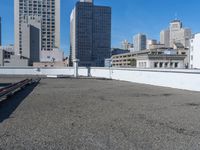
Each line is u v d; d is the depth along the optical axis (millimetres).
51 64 111312
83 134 7805
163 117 10461
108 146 6684
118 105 13578
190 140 7273
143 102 14805
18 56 119062
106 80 37688
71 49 167000
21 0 137375
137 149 6469
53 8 142625
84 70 51000
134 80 34406
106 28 159250
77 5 153125
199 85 22375
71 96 17469
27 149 6426
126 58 157125
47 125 8914
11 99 15844
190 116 10703
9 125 8906
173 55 123625
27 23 136750
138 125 9016
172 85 26016
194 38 105188
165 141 7156
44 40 142750
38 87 24938
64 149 6430
